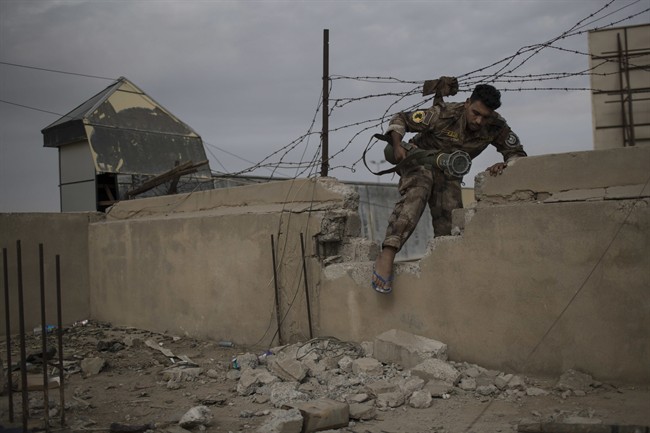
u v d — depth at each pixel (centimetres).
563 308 463
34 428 408
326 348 562
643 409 391
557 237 466
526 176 491
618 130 806
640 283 434
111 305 885
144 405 476
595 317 451
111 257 883
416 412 421
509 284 488
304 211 627
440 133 539
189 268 759
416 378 470
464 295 513
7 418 429
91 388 535
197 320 748
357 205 632
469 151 547
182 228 769
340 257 618
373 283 544
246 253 684
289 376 507
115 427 403
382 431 386
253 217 676
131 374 588
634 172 447
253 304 677
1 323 834
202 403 474
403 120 543
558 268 466
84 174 1233
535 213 477
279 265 647
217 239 720
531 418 392
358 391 467
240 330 693
